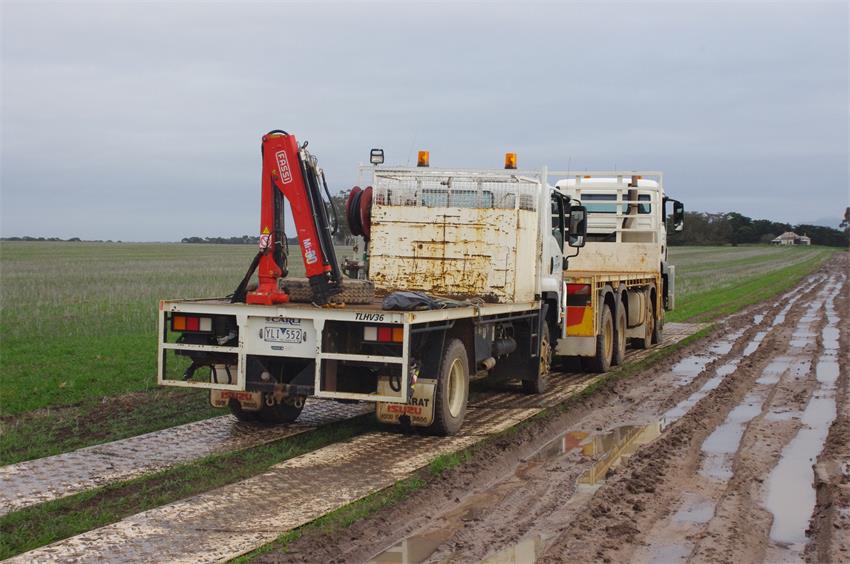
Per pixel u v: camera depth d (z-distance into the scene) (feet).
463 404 34.12
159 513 23.07
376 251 39.37
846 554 20.97
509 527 22.85
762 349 63.41
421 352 32.27
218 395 34.32
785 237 606.14
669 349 63.57
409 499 24.59
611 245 64.90
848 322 87.04
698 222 572.51
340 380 31.65
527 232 39.68
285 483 26.09
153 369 47.44
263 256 32.73
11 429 32.99
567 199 47.98
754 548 21.48
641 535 22.21
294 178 32.40
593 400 42.27
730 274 206.59
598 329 50.90
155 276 149.38
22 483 25.81
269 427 34.63
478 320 34.60
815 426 36.29
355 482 26.32
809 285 168.86
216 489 25.39
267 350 31.17
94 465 27.96
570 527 22.62
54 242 601.62
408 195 39.14
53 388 41.45
